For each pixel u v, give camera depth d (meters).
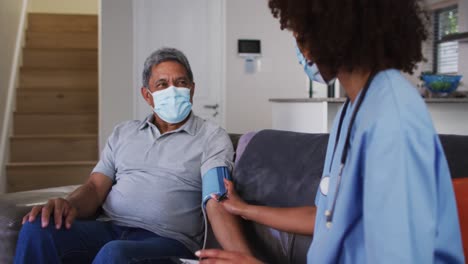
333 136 0.96
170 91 1.75
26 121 4.79
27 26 5.66
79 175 4.37
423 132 0.71
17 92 4.95
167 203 1.68
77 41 5.61
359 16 0.77
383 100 0.74
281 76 5.51
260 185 1.50
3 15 4.48
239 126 5.42
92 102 5.12
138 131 1.85
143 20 4.97
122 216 1.71
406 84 0.75
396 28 0.77
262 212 1.34
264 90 5.48
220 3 5.22
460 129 3.15
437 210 0.73
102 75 4.82
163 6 5.04
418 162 0.69
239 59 5.39
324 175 0.95
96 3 6.80
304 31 0.81
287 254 1.32
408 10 0.77
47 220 1.48
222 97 5.29
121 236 1.65
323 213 0.89
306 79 5.55
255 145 1.63
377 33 0.76
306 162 1.42
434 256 0.75
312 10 0.78
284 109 3.41
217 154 1.66
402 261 0.67
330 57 0.81
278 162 1.50
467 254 0.90
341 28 0.76
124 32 4.88
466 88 4.82
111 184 1.85
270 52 5.46
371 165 0.71
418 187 0.69
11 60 4.82
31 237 1.46
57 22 5.72
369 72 0.81
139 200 1.70
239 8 5.35
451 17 5.17
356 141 0.75
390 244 0.68
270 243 1.38
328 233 0.82
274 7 0.86
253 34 5.40
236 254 1.04
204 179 1.59
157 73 1.80
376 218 0.70
